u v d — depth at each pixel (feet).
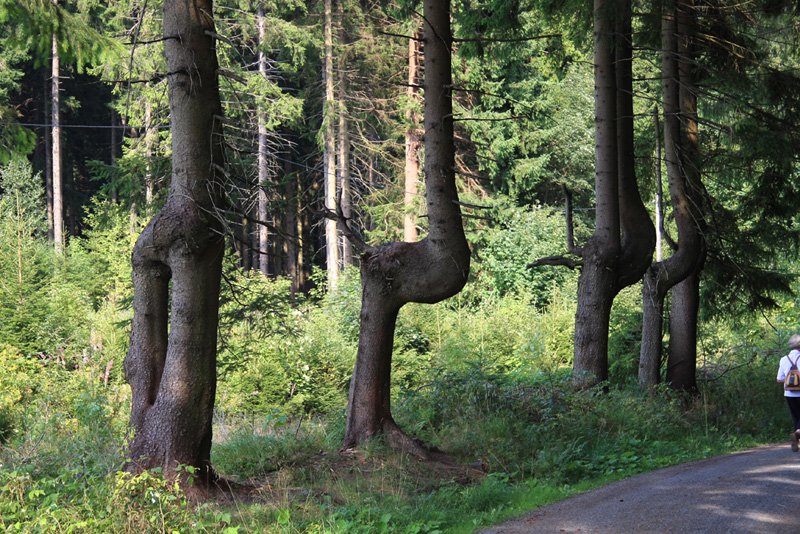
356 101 120.06
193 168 31.81
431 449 39.55
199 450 31.83
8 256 72.69
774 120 58.08
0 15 44.78
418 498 32.24
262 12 111.75
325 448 40.11
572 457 40.37
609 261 53.16
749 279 66.33
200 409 31.83
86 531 24.50
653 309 61.00
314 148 149.79
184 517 26.35
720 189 79.20
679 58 59.57
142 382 32.40
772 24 62.49
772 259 68.95
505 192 123.13
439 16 39.47
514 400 45.09
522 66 122.01
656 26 63.21
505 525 28.04
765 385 66.03
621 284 54.39
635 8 60.44
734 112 57.98
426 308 83.56
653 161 69.41
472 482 35.81
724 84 59.21
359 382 39.81
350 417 39.81
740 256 66.18
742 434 54.54
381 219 109.70
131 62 32.60
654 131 68.80
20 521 25.30
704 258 61.57
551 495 33.09
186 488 30.76
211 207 31.96
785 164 58.70
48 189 144.77
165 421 31.45
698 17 61.52
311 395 68.13
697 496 29.35
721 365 72.02
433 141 39.29
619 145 55.88
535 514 29.45
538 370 67.15
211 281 32.22
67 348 66.59
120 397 52.75
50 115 150.82
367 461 37.09
